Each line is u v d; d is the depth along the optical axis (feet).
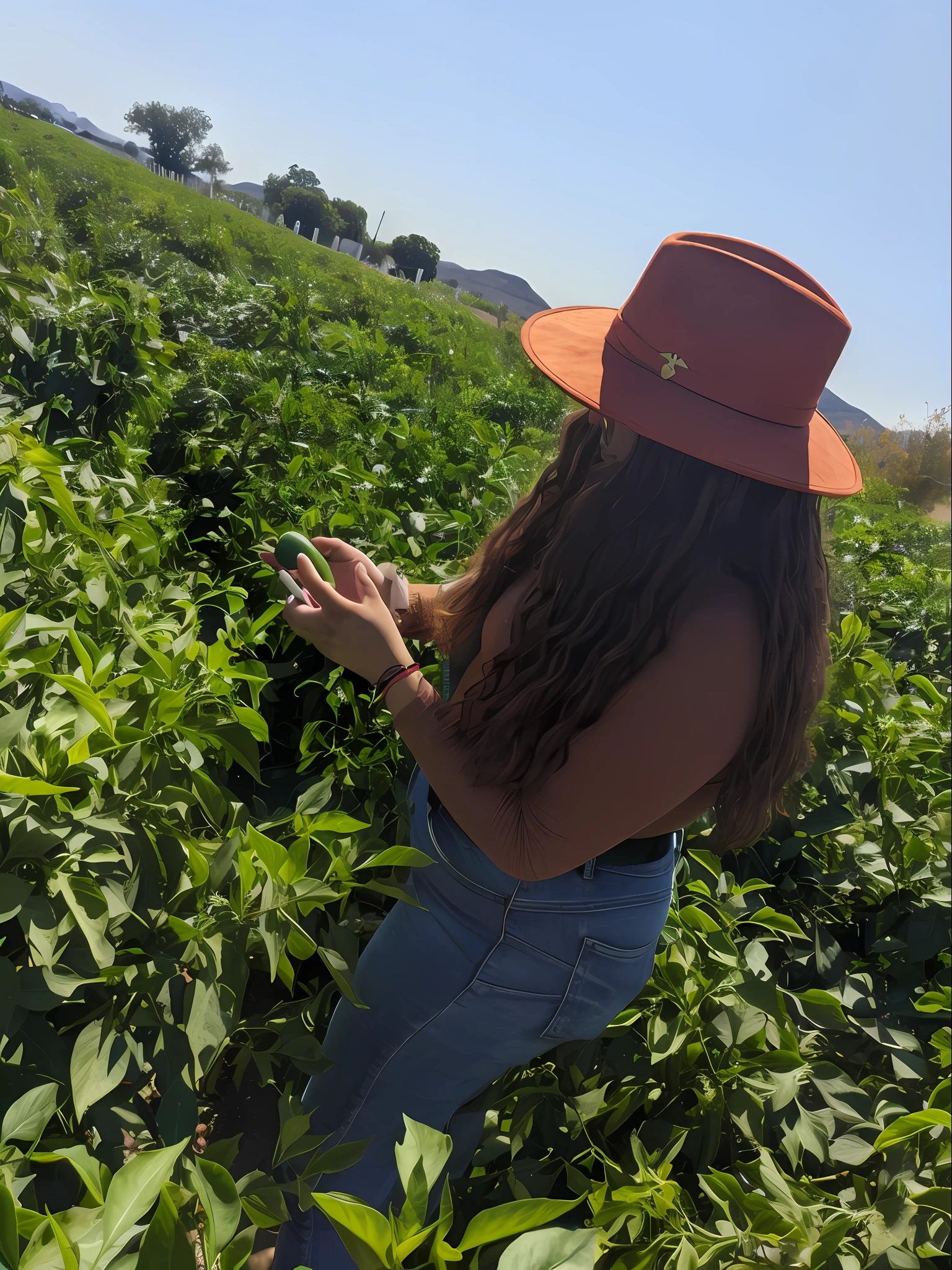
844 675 8.67
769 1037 5.72
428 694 4.14
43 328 9.31
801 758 4.09
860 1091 5.92
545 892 4.20
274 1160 3.81
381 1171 4.87
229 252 33.50
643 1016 5.90
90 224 15.83
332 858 4.76
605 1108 5.42
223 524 9.06
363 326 26.55
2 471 5.42
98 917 3.65
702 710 3.57
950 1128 5.44
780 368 3.63
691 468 3.65
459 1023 4.44
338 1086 4.79
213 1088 5.75
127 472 7.95
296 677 7.92
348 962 4.68
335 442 11.24
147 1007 3.98
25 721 3.76
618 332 3.98
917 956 7.13
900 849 7.74
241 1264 2.91
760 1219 4.54
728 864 7.75
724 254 3.62
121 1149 3.80
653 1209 4.66
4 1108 3.49
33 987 3.49
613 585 3.61
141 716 4.73
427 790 4.74
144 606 6.15
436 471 11.61
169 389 10.61
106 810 4.13
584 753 3.64
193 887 4.29
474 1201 5.41
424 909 4.31
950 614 13.03
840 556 12.44
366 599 4.16
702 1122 5.54
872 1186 5.63
